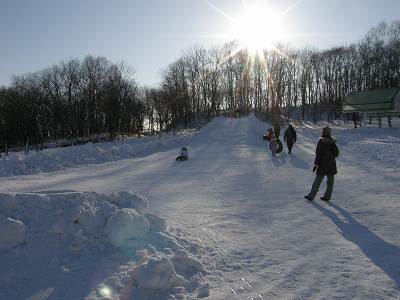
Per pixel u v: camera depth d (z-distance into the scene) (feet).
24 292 15.37
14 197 19.29
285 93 271.08
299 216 27.25
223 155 80.12
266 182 43.27
